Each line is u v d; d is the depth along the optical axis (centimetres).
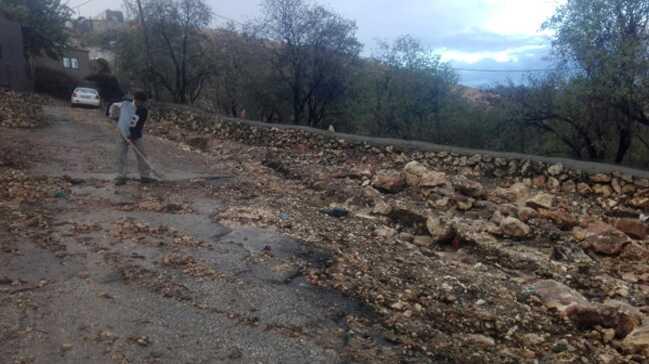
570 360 452
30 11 3447
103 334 403
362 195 1082
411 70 2539
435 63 2556
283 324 452
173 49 3047
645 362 458
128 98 917
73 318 423
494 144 2412
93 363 365
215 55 3038
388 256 673
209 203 841
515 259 745
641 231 952
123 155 909
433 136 2450
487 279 635
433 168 1455
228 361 387
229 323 444
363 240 734
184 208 787
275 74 2845
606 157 1997
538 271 712
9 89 2753
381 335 459
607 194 1211
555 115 2038
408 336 464
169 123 2198
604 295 656
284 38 2747
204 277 528
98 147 1303
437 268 653
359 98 2684
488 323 512
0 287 463
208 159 1373
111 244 595
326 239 706
